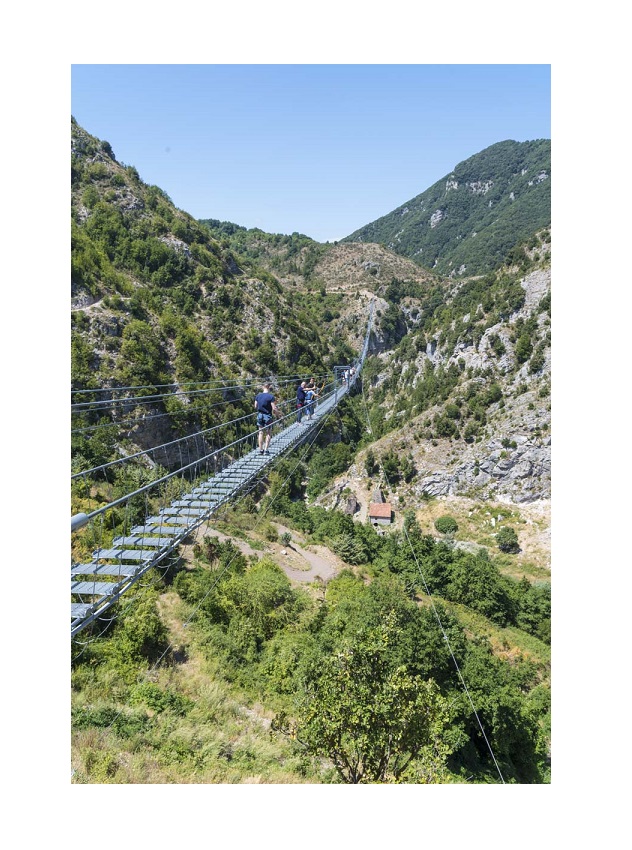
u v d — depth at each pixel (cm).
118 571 1084
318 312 17375
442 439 10306
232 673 2366
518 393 10225
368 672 1350
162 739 1720
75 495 2820
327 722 1293
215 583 3006
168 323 9056
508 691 2803
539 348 10394
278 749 1784
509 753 2747
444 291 18488
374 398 14638
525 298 11450
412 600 4931
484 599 5209
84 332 7800
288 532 6138
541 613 5278
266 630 2903
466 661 2852
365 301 17562
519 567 7988
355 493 9681
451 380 11425
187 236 12125
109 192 11581
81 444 4928
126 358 7862
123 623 2303
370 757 1277
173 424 7669
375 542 6481
